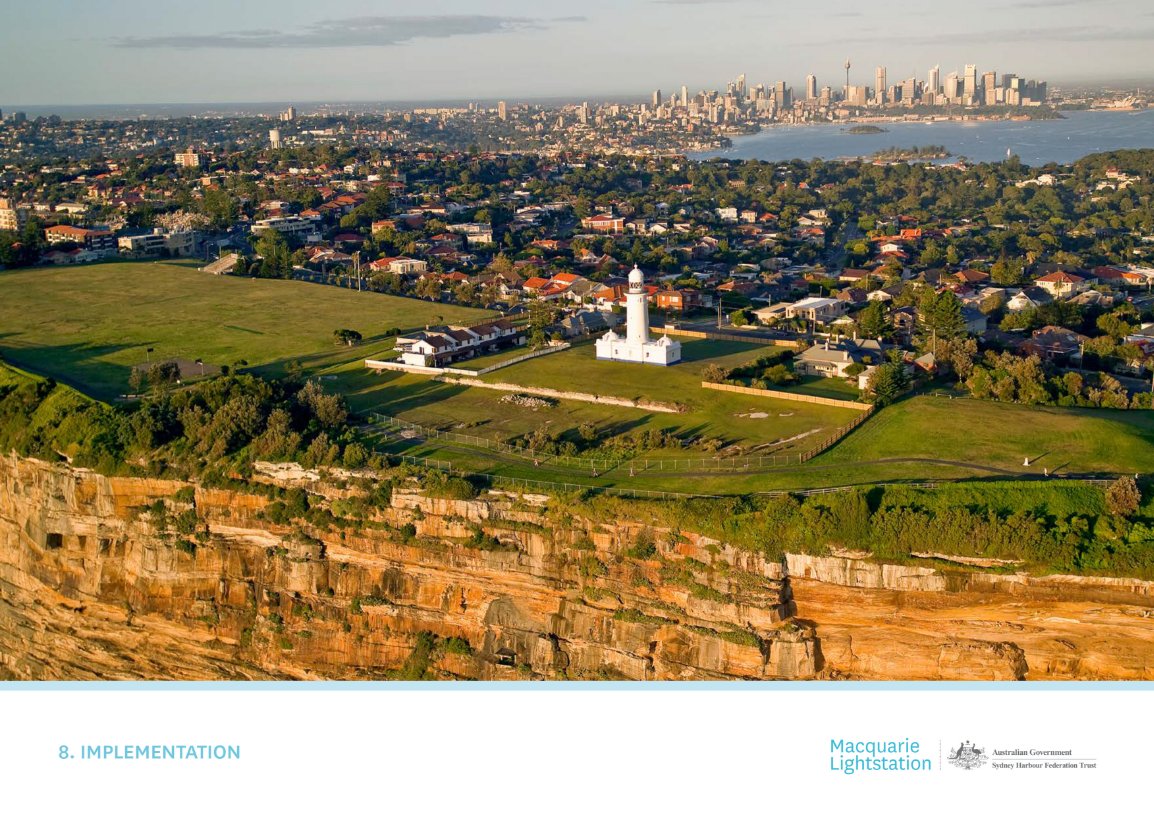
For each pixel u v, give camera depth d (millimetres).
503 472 129625
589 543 116688
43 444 148125
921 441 135375
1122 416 148500
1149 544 105062
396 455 136250
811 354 177875
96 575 140500
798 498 115625
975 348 181875
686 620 111812
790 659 108688
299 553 129250
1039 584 104500
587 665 115375
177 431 142375
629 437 143625
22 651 145500
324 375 183875
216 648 133125
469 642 121188
